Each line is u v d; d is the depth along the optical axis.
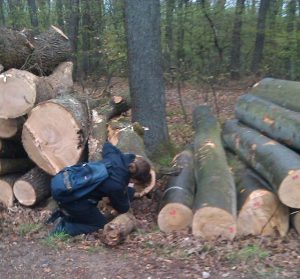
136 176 5.16
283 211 5.31
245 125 7.40
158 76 7.79
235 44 15.65
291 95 6.98
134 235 5.25
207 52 12.64
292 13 14.36
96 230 5.28
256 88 8.21
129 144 6.16
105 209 5.66
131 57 7.75
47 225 5.55
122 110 7.95
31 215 5.84
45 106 5.68
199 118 8.38
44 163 5.77
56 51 7.09
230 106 12.96
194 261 4.66
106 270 4.50
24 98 5.76
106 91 10.07
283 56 13.97
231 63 15.84
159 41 7.76
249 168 6.16
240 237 5.20
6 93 5.79
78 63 14.58
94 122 6.23
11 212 5.90
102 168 5.00
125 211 5.21
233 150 6.97
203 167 5.95
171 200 5.42
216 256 4.71
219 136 7.33
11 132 6.01
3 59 6.62
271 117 6.38
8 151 6.26
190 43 12.53
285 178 5.01
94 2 14.53
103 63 13.78
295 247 4.98
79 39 14.87
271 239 5.17
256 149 5.90
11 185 6.14
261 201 5.24
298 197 5.05
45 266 4.59
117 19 13.17
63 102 5.77
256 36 15.72
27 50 6.75
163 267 4.55
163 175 6.25
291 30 14.23
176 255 4.77
